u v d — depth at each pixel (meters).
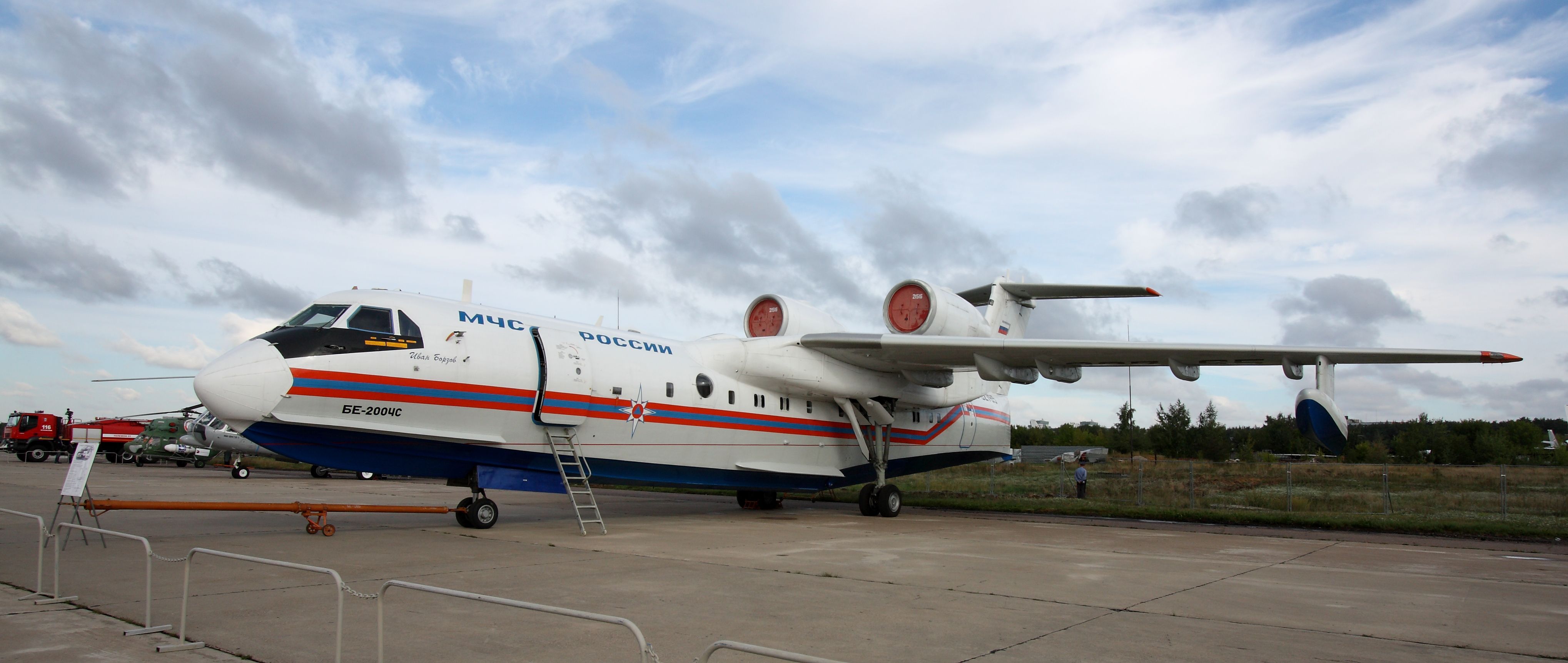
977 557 10.72
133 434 44.81
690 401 15.06
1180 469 43.62
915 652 5.77
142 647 5.63
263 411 10.55
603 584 8.20
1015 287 18.58
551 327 13.61
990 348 14.46
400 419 11.59
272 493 22.27
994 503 20.22
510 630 6.18
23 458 44.31
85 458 10.06
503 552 10.38
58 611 6.69
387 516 15.30
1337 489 28.61
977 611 7.24
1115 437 66.44
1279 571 9.95
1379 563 10.80
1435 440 55.78
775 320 17.22
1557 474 38.56
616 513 17.25
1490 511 20.05
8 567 8.70
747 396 16.14
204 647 5.66
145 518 14.34
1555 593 8.62
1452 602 8.06
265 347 10.81
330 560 9.45
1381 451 63.12
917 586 8.44
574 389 13.24
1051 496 24.61
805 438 17.28
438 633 6.07
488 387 12.36
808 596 7.73
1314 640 6.39
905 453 19.06
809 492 23.42
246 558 5.34
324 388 10.89
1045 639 6.24
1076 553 11.37
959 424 20.52
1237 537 13.85
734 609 7.10
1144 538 13.53
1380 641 6.40
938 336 15.11
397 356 11.54
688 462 15.20
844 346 15.60
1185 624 6.86
